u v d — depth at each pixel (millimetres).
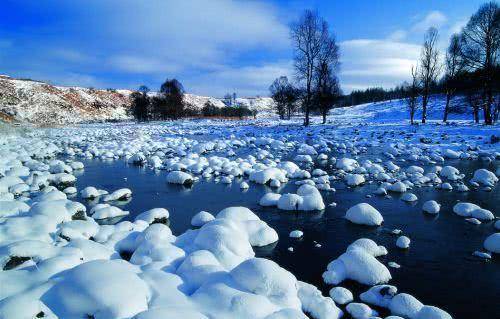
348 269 5949
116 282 4406
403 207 9680
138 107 57562
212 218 8430
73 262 5266
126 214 9477
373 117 47281
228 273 5156
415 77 29500
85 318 4109
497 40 25219
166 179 13383
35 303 4039
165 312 3918
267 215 9219
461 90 30891
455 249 7051
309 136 25875
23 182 11977
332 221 8727
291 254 6945
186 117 62812
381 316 4938
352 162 15219
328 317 4805
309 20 29500
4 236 6090
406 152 18031
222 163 15461
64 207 7598
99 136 30812
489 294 5480
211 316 4285
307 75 30703
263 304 4504
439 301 5320
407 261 6566
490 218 8492
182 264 5441
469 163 15461
